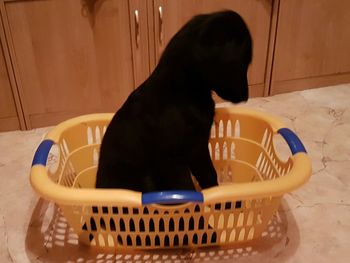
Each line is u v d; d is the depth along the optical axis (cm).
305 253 108
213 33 88
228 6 164
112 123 105
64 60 156
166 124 94
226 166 134
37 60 153
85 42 154
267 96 192
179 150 98
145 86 98
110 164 104
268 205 100
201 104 96
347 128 165
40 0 142
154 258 107
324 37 184
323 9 176
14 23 143
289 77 190
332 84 200
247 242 110
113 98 170
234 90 94
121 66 163
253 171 127
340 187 131
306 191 129
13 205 125
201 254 108
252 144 128
